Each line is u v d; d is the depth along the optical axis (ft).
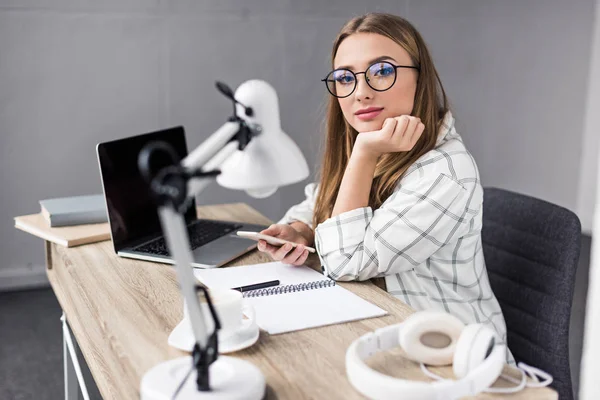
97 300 4.27
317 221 5.48
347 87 4.76
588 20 13.94
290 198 12.69
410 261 4.48
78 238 5.49
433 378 3.08
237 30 11.76
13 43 10.44
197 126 11.81
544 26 13.94
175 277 4.71
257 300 4.18
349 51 4.72
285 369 3.24
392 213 4.46
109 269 4.90
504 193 5.46
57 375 8.42
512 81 14.02
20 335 9.53
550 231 4.94
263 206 12.53
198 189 2.35
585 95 14.23
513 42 13.88
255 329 3.60
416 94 4.84
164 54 11.35
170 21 11.29
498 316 4.91
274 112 3.64
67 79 10.83
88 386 5.36
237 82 11.94
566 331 4.76
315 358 3.36
